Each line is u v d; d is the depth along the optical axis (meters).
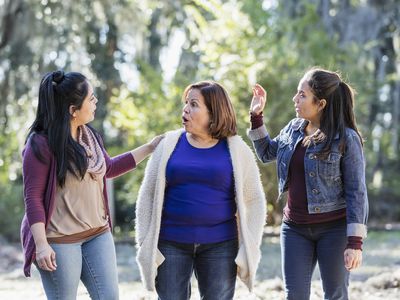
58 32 19.89
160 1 21.52
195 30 18.08
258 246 4.84
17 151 22.00
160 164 4.77
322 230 4.94
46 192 4.55
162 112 18.05
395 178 24.47
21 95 20.55
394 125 24.33
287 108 17.27
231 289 4.82
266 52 17.39
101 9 19.98
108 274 4.66
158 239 4.79
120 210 21.95
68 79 4.64
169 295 4.76
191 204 4.72
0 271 11.73
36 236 4.44
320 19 20.27
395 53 24.84
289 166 5.04
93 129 4.94
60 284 4.57
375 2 23.39
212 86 4.83
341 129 4.89
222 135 4.83
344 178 4.88
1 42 19.55
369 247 14.16
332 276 4.92
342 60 19.77
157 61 25.53
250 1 17.69
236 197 4.77
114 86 23.98
